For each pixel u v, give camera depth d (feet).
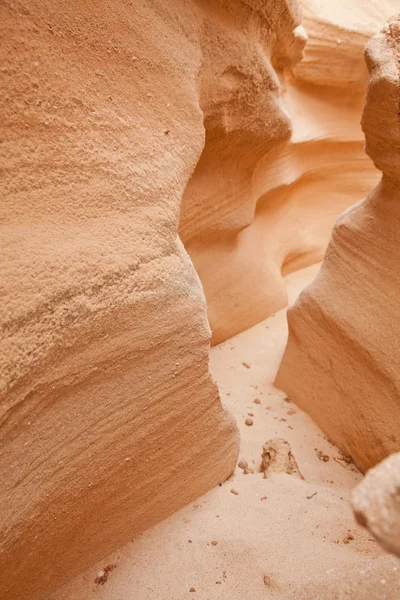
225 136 7.77
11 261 3.52
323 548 5.11
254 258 11.28
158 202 4.86
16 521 3.65
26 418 3.66
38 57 3.89
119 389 4.42
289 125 8.87
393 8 13.17
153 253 4.66
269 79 7.67
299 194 13.62
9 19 3.70
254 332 11.14
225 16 6.54
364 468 7.04
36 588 4.34
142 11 5.00
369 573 3.18
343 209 14.43
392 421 6.40
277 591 4.58
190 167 5.58
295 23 7.96
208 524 5.45
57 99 4.01
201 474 5.75
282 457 6.86
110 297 4.17
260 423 8.05
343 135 13.17
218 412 5.65
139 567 4.95
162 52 5.21
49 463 3.90
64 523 4.22
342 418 7.33
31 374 3.58
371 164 14.21
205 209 8.84
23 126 3.77
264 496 5.98
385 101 5.52
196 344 5.06
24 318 3.51
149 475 5.05
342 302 7.04
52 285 3.70
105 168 4.35
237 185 9.24
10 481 3.59
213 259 10.00
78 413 4.10
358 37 11.87
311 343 7.77
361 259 6.87
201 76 6.36
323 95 12.82
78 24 4.25
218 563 4.97
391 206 6.40
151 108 5.01
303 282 13.50
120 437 4.52
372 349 6.50
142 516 5.22
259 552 5.04
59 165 4.00
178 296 4.88
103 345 4.17
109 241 4.25
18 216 3.69
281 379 8.77
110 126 4.47
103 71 4.48
